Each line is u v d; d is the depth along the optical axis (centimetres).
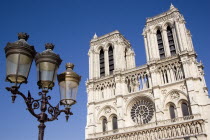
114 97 9831
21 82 1409
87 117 10025
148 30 10344
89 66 11281
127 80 10025
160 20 10344
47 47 1603
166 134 7862
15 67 1355
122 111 9312
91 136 9431
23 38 1492
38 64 1507
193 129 7506
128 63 11362
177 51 9344
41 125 1423
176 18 9888
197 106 7844
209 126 7550
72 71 1738
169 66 9144
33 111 1422
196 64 8831
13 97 1361
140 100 9350
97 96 10362
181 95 8450
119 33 11388
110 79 10319
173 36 9781
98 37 11888
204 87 9144
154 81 9100
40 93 1505
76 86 1725
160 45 10069
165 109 8569
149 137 8131
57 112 1587
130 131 8556
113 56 11000
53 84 1525
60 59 1571
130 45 12156
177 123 7800
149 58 9744
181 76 8769
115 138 8819
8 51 1370
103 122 9856
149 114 8894
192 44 10094
